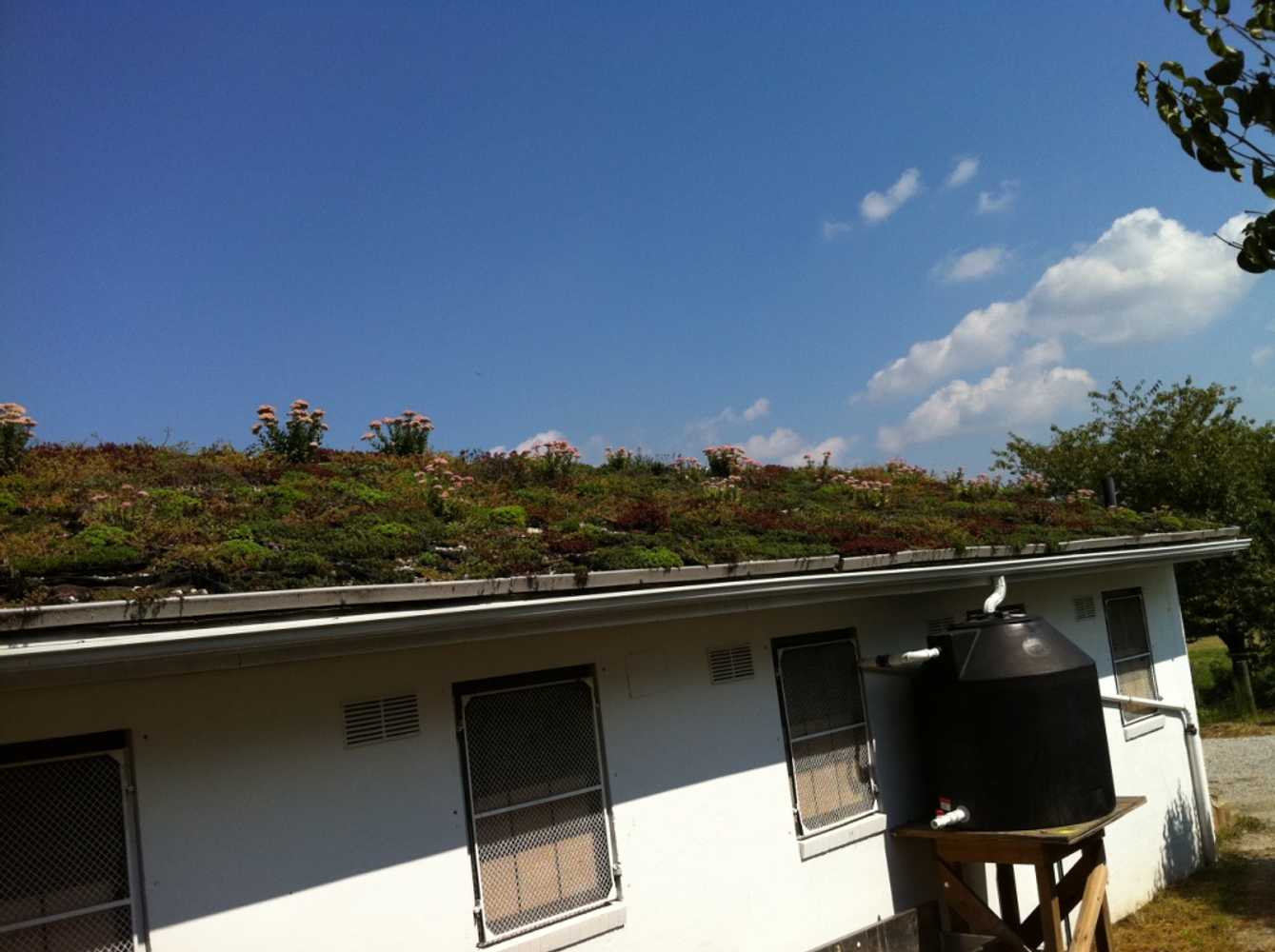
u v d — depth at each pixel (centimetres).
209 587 407
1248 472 2183
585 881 554
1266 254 295
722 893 618
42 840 390
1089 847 698
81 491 565
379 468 800
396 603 443
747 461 1127
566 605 502
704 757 629
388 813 481
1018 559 830
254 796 440
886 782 752
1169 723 1117
